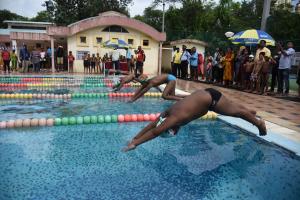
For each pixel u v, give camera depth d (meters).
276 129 5.46
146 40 22.50
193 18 34.66
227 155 4.48
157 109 7.70
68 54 21.33
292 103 8.44
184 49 16.20
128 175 3.74
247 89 11.31
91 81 14.44
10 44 30.09
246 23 29.59
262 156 4.46
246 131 5.47
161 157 4.38
